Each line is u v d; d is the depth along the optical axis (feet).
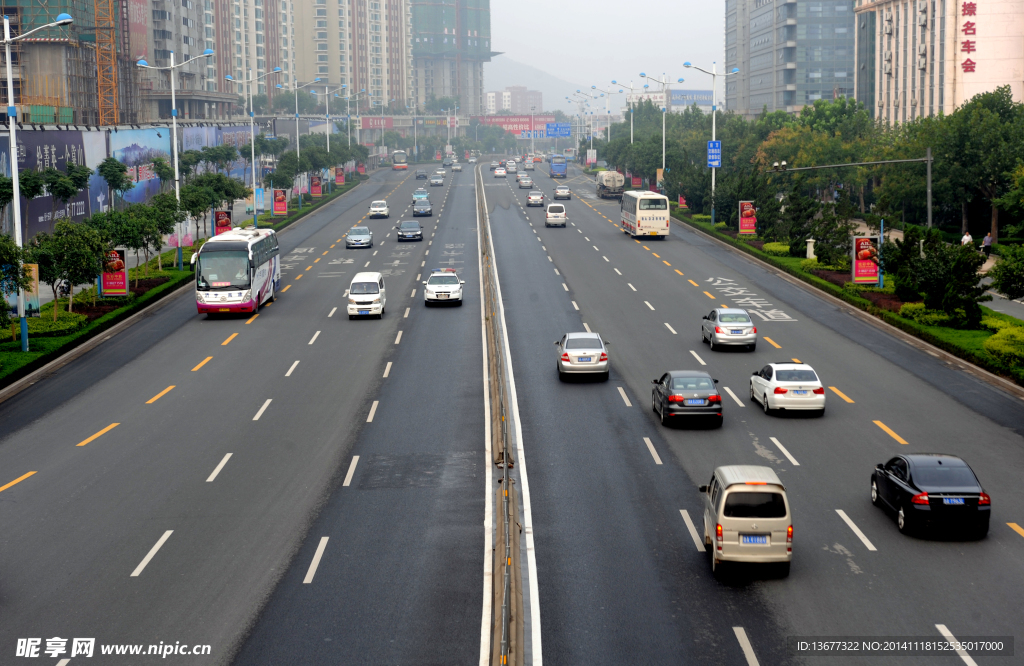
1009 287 138.62
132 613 61.31
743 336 137.08
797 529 74.18
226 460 92.58
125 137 290.15
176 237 227.61
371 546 71.61
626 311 168.66
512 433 100.32
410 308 173.47
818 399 104.53
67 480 87.76
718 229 274.98
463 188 456.86
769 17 632.38
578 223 307.17
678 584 64.64
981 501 70.54
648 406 110.11
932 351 138.21
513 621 58.54
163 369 131.13
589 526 75.25
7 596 64.18
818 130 366.22
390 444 96.84
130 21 501.15
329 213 351.46
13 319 148.77
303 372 127.85
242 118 599.98
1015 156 233.55
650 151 427.74
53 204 233.76
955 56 341.41
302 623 59.62
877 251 179.63
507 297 182.60
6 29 135.95
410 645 56.59
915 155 256.93
